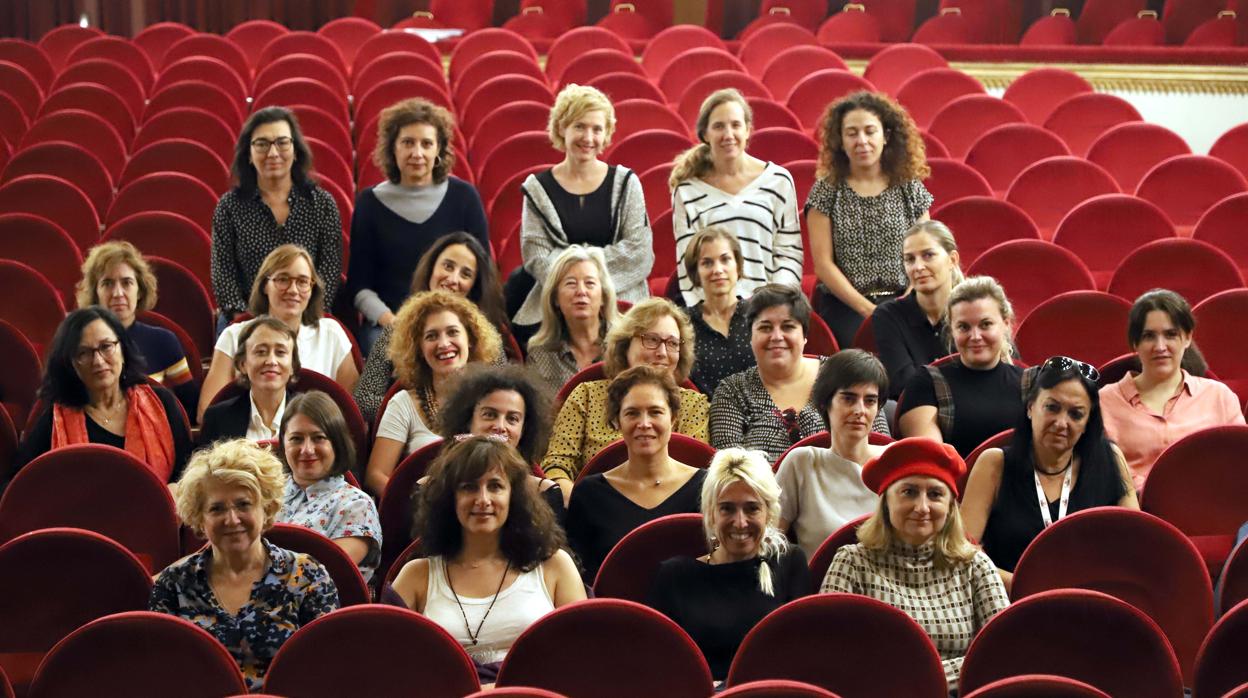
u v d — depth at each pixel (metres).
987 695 2.70
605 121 5.68
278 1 11.44
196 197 6.72
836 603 3.04
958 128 8.18
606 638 3.02
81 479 3.90
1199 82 9.71
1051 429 3.86
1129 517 3.57
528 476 3.55
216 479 3.33
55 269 6.09
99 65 8.57
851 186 5.78
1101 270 6.61
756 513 3.43
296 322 4.96
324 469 3.92
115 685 2.96
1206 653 3.15
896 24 11.39
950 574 3.49
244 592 3.39
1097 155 7.80
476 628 3.46
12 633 3.43
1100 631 3.08
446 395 4.11
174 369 5.05
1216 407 4.57
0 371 5.06
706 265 4.97
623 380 3.99
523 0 11.20
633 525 3.92
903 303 5.04
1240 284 5.99
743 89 8.39
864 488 3.94
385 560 4.08
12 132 7.91
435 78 8.88
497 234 6.67
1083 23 11.32
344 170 7.17
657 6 11.20
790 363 4.55
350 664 2.97
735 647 3.41
